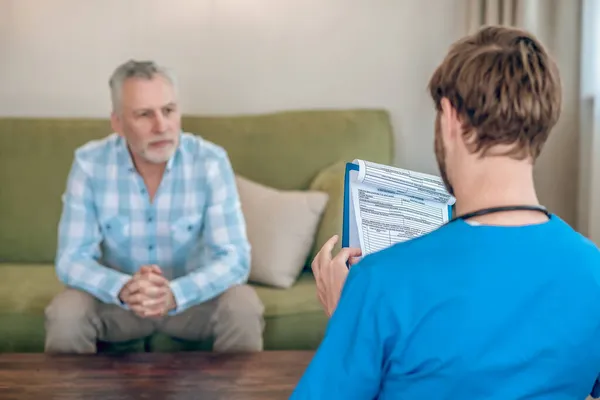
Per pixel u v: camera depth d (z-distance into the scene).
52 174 2.79
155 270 1.96
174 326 2.11
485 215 0.85
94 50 3.06
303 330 2.23
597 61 2.52
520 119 0.82
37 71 3.06
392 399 0.83
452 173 0.88
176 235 2.17
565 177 2.67
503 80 0.82
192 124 2.86
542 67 0.84
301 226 2.48
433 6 3.06
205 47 3.08
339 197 2.53
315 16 3.08
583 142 2.63
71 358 1.68
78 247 2.11
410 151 3.12
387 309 0.80
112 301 1.99
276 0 3.07
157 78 2.07
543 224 0.85
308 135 2.83
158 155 2.07
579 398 0.87
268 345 2.21
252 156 2.82
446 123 0.87
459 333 0.79
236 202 2.19
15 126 2.84
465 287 0.80
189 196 2.16
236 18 3.07
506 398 0.79
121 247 2.18
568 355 0.82
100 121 2.88
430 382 0.80
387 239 1.04
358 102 3.11
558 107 0.85
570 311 0.82
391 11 3.07
